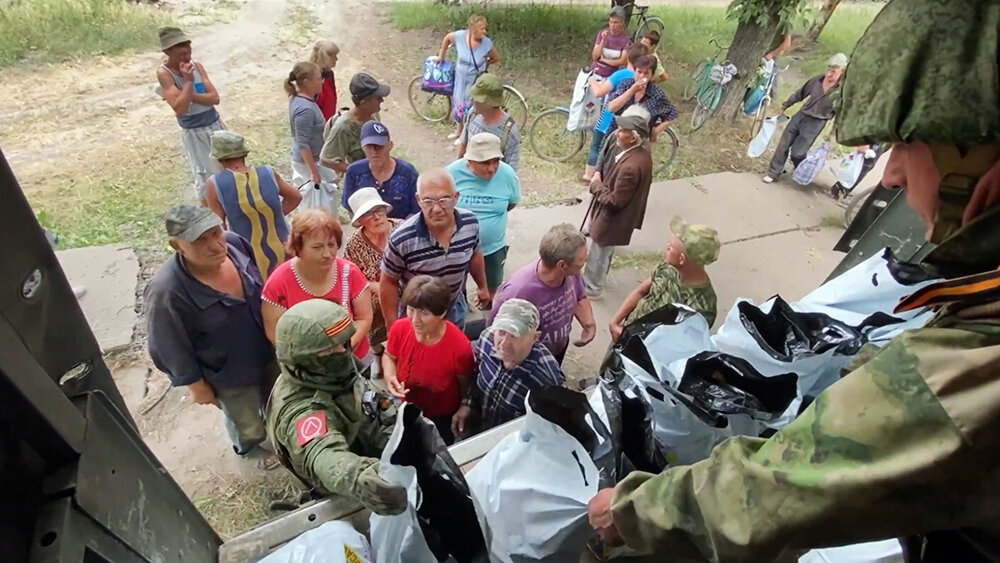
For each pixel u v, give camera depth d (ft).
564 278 10.09
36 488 2.45
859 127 2.54
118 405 3.26
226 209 11.55
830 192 22.91
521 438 4.93
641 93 19.98
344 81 29.30
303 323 5.31
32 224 2.61
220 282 8.87
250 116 25.39
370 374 11.03
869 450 2.41
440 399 9.25
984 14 2.20
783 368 5.59
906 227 8.19
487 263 13.41
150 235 17.83
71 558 2.37
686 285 9.80
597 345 14.79
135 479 3.14
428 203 10.02
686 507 3.08
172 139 23.35
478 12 37.73
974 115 2.20
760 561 2.74
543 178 22.53
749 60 26.27
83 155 22.03
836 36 40.50
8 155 21.86
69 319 2.88
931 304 2.54
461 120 23.91
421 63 31.55
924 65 2.30
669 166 23.89
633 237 19.30
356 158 15.65
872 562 4.25
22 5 30.83
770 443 2.78
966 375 2.23
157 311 8.59
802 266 18.65
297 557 4.27
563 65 32.65
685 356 5.72
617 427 4.85
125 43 30.96
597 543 4.71
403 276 10.74
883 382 2.42
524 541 4.62
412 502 3.98
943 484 2.26
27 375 2.38
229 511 10.50
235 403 9.79
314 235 9.11
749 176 23.73
